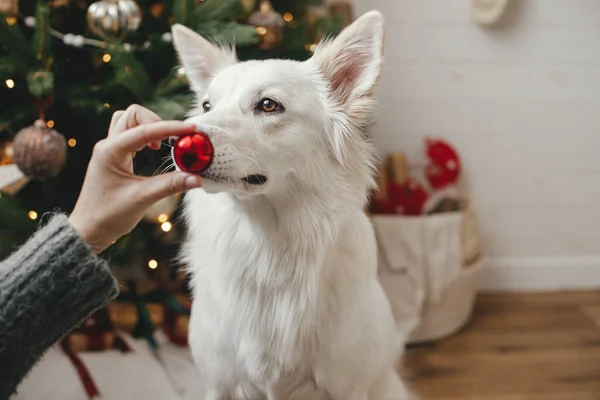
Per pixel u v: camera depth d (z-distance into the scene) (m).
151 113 0.79
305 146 1.00
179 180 0.70
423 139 2.06
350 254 1.04
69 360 1.46
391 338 1.15
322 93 1.04
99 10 1.27
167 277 1.65
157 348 1.57
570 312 1.96
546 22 1.95
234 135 0.92
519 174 2.08
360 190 1.05
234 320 1.03
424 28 1.96
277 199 0.99
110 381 1.42
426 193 1.90
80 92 1.35
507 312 1.96
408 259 1.73
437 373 1.61
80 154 1.49
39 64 1.29
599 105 2.02
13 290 0.67
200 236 1.07
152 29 1.44
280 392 1.06
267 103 0.98
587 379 1.59
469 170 2.08
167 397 1.40
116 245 1.35
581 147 2.05
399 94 2.02
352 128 1.03
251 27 1.32
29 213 1.37
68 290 0.68
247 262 1.01
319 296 1.01
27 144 1.21
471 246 1.85
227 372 1.06
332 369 1.04
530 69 1.99
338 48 1.03
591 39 1.96
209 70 1.14
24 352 0.67
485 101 2.03
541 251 2.12
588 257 2.13
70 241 0.68
